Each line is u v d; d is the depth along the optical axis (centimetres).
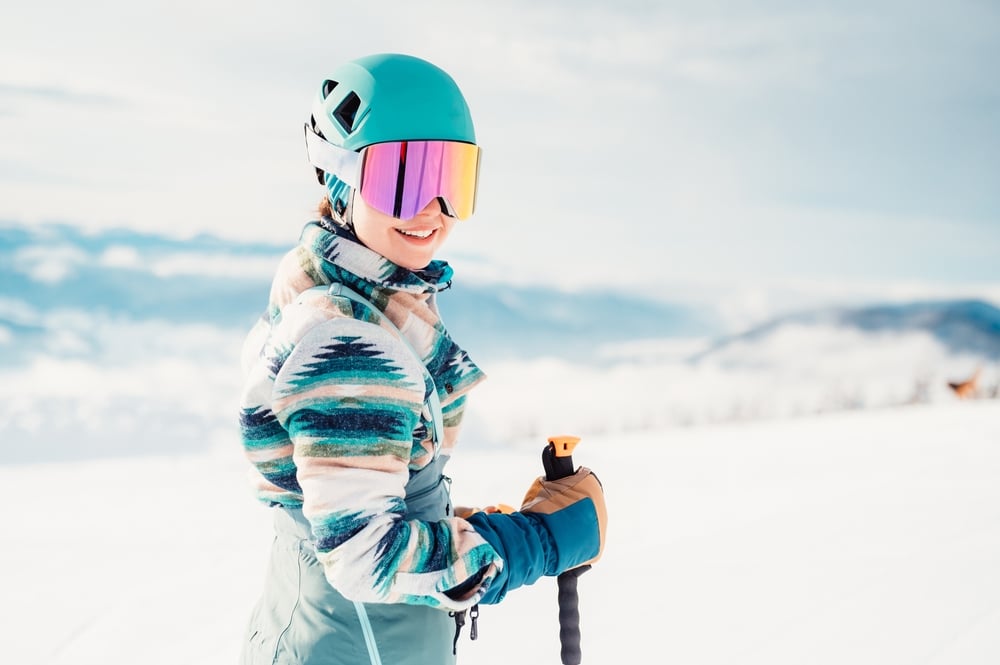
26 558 480
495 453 793
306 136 159
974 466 598
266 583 162
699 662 314
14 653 356
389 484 136
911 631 319
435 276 156
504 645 342
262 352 149
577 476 160
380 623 147
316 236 150
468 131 154
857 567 396
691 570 414
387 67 150
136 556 482
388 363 139
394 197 145
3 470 768
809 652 311
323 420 135
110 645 360
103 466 795
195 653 352
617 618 362
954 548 409
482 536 143
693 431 908
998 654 294
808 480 605
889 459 657
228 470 766
